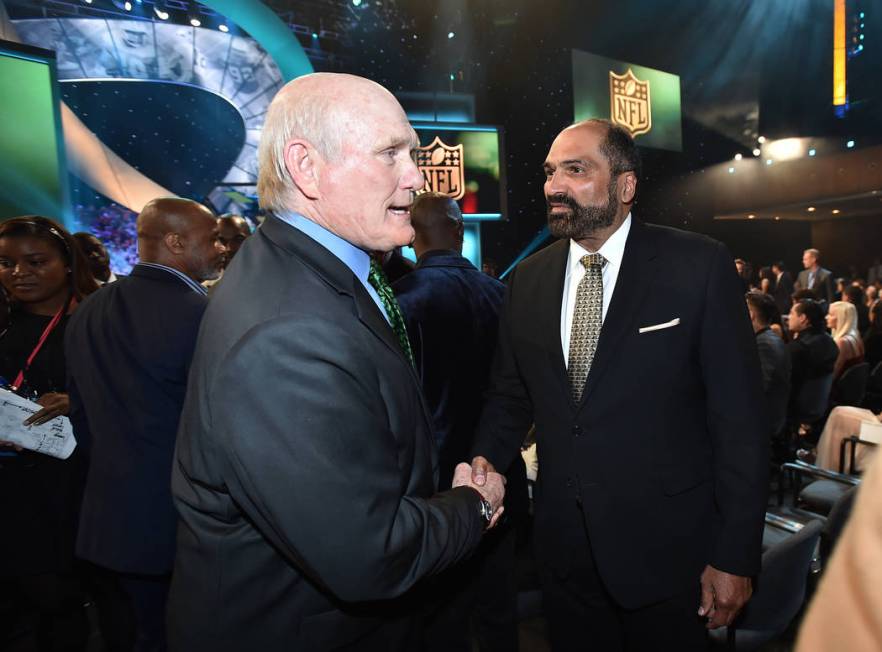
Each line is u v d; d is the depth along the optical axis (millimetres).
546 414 1215
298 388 625
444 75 9039
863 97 11227
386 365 753
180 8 7188
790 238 14750
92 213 7082
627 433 1114
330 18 8156
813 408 3516
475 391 1536
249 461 625
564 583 1278
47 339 1625
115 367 1328
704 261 1101
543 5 9039
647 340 1099
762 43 11211
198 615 734
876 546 250
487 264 9102
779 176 11898
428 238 1608
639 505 1116
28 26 6527
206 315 738
